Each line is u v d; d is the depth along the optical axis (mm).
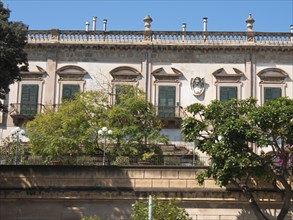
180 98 49812
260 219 26250
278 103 26016
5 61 29766
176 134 48906
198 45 50219
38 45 50469
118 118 40719
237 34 50688
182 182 28469
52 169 28891
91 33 51031
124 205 28234
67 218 28203
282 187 28344
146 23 51594
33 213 28328
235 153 25844
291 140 25891
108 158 37562
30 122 40875
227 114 27094
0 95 30688
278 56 50469
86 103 41562
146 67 50344
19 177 28844
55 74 50375
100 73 50375
